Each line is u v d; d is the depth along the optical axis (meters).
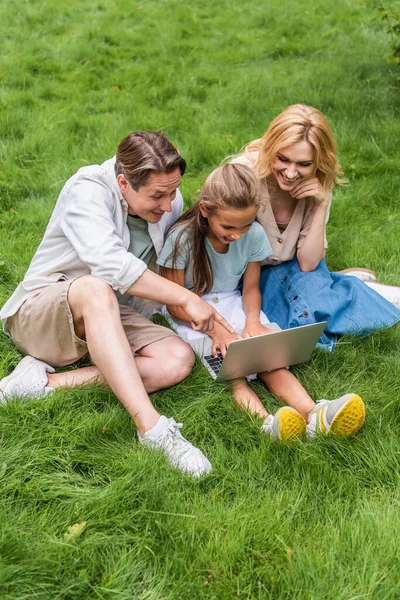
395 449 2.44
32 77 6.36
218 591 1.92
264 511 2.16
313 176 2.99
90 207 2.56
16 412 2.52
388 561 1.99
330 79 6.37
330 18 8.30
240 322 2.99
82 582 1.90
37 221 4.04
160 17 8.43
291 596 1.91
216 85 6.36
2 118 5.25
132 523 2.12
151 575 1.97
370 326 3.10
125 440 2.47
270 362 2.72
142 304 2.97
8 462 2.31
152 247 2.87
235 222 2.60
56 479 2.27
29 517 2.11
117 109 5.80
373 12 8.36
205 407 2.64
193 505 2.19
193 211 2.84
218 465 2.38
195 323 2.60
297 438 2.47
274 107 5.80
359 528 2.10
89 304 2.45
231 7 8.87
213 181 2.60
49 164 4.79
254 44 7.57
